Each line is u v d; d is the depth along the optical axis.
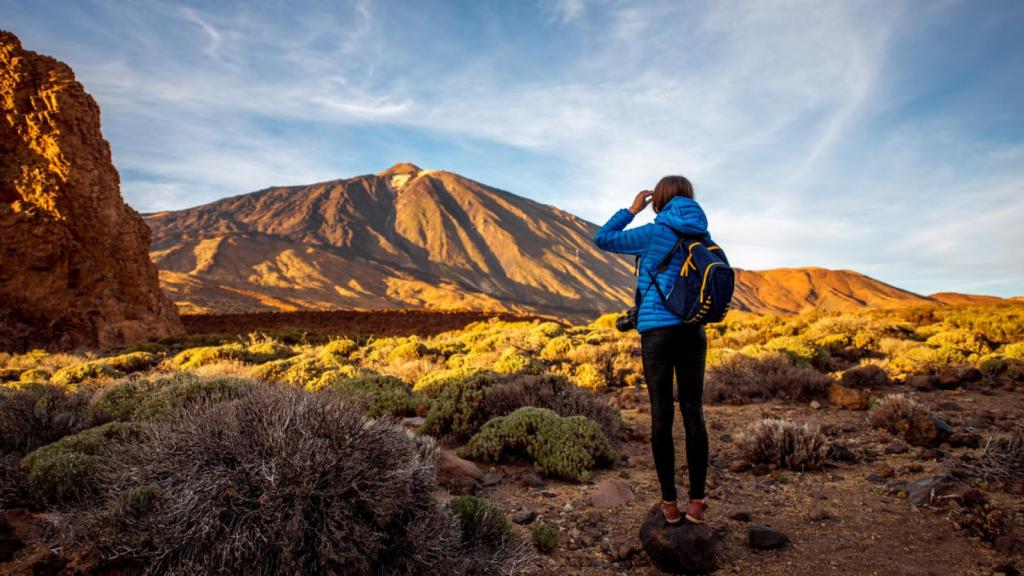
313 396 3.08
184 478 2.75
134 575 2.63
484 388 7.20
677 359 3.32
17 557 2.83
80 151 33.25
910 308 25.45
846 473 4.87
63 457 4.01
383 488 2.74
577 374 11.98
